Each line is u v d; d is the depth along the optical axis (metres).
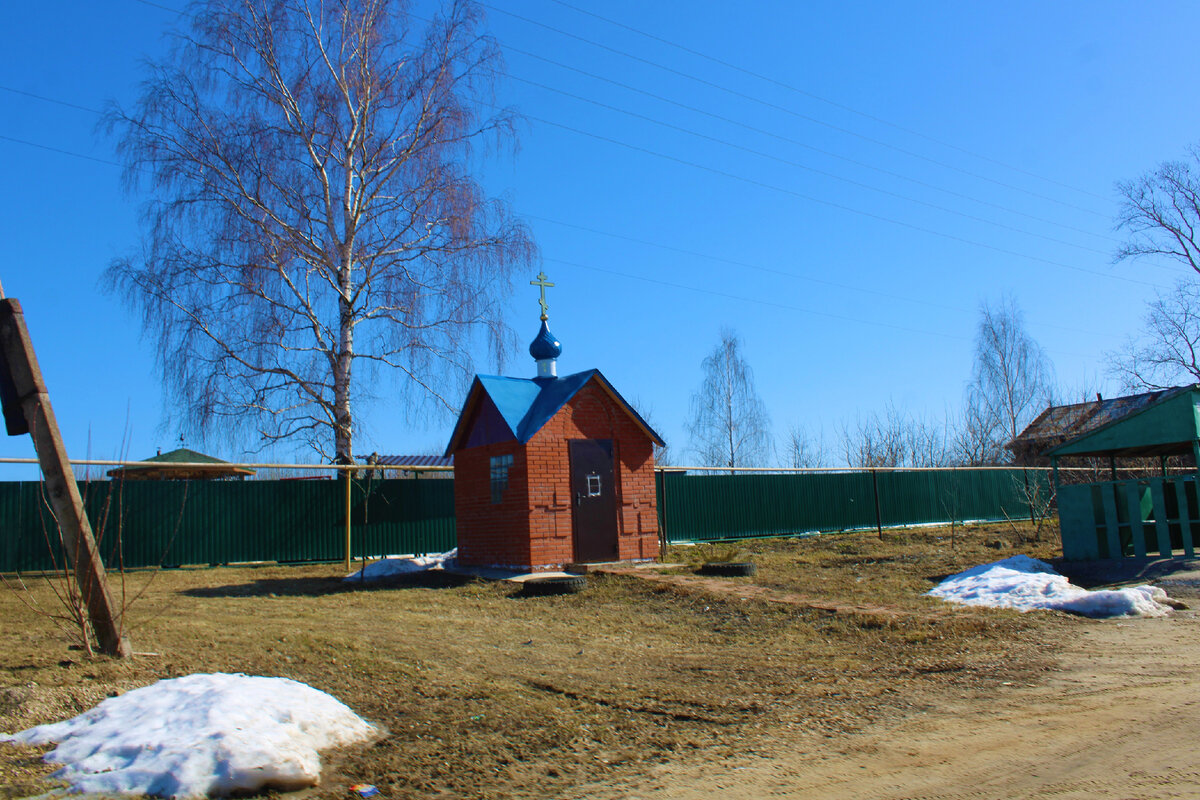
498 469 16.33
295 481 19.19
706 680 7.68
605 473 16.36
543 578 13.86
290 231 20.52
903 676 7.67
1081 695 6.60
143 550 17.34
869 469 24.62
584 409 16.33
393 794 4.71
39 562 16.09
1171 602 10.38
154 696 5.42
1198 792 4.39
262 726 5.01
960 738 5.63
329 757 5.18
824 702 6.81
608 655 8.87
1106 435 13.84
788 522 24.12
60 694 5.73
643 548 16.58
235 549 18.34
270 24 21.20
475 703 6.53
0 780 4.44
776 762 5.28
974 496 28.00
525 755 5.42
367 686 6.80
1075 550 13.96
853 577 14.00
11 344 6.88
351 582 15.48
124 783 4.42
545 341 17.78
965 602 11.24
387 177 21.83
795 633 10.02
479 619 11.12
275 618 10.52
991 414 42.41
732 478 23.33
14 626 8.64
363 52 21.84
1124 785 4.55
